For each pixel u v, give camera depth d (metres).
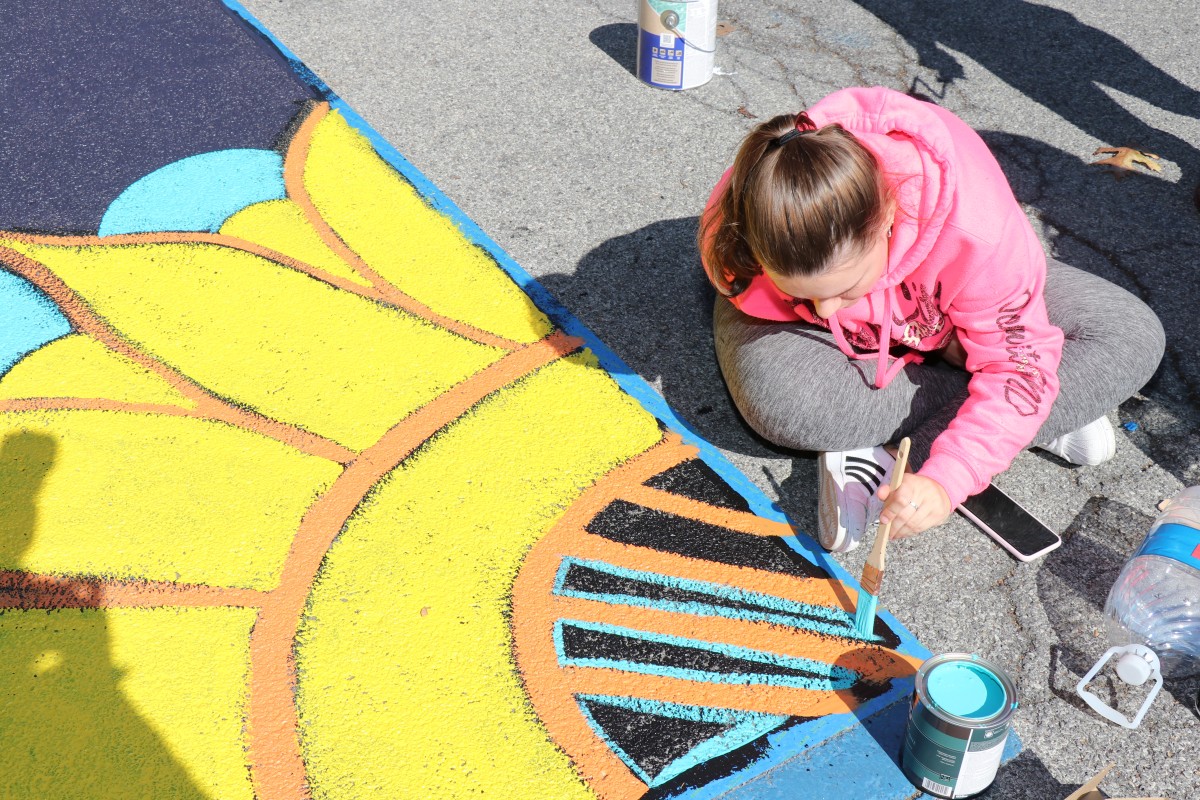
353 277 3.08
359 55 4.04
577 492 2.47
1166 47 4.13
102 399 2.70
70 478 2.49
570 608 2.22
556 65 3.99
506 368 2.79
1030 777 1.95
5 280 3.04
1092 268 3.10
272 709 2.04
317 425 2.63
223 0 4.35
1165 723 2.04
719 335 2.58
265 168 3.48
